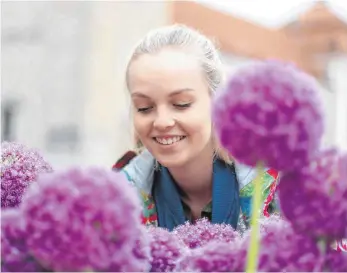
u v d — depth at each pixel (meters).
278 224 0.59
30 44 9.19
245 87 0.52
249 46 10.93
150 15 8.82
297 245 0.55
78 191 0.48
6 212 0.55
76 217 0.48
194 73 1.23
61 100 8.95
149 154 1.40
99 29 8.77
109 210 0.48
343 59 12.05
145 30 8.80
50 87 9.02
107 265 0.49
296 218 0.54
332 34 12.26
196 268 0.60
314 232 0.54
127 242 0.50
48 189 0.48
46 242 0.48
